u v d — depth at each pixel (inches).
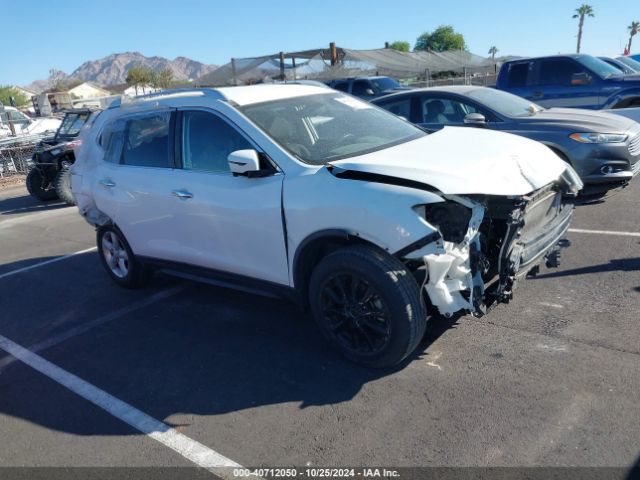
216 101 164.9
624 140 246.2
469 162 133.9
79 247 305.4
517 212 126.7
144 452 119.9
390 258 127.8
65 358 169.6
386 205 123.3
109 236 219.9
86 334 185.2
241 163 141.3
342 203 129.7
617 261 191.5
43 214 430.6
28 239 341.4
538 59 415.5
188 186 168.2
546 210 149.6
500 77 435.5
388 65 895.7
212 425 126.3
